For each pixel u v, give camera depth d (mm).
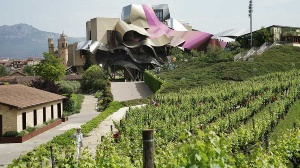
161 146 21750
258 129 25359
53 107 46625
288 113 39562
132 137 27219
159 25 131750
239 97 47750
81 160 13336
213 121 38250
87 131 34219
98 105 66188
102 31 118625
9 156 27750
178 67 94000
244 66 80312
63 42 173500
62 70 88188
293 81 55875
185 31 131750
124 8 131875
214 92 56562
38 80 66688
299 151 18344
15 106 34562
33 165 14305
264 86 54312
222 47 123625
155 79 76812
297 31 101812
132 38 118750
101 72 90938
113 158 12500
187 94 57906
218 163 7398
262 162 12203
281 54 88000
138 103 61469
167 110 42875
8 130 34750
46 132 40469
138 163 13109
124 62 113875
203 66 88812
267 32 99812
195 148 7367
